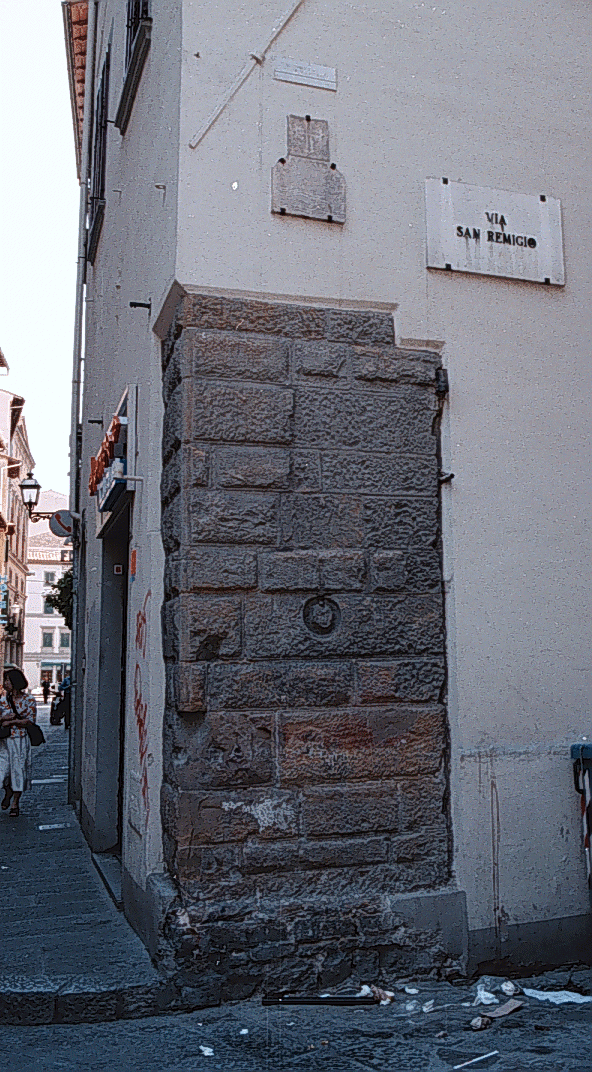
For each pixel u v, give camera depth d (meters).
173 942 4.55
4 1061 3.91
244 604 4.89
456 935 4.94
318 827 4.83
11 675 10.56
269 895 4.72
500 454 5.52
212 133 5.19
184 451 4.90
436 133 5.70
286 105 5.38
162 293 5.30
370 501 5.19
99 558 8.72
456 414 5.46
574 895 5.23
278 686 4.88
